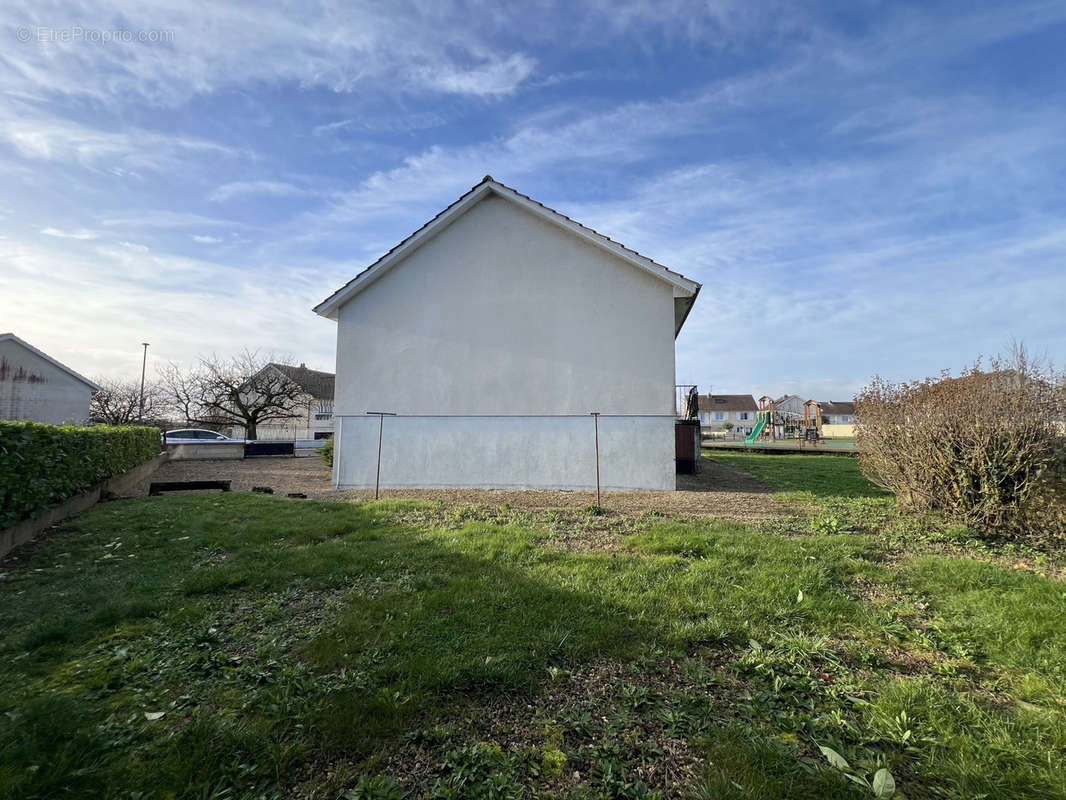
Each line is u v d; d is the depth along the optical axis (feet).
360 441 38.88
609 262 37.58
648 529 21.48
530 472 37.52
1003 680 9.93
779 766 7.29
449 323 38.88
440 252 39.29
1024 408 20.84
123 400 109.70
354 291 39.22
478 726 8.29
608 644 10.94
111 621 12.55
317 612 13.04
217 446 72.08
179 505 28.17
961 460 21.57
